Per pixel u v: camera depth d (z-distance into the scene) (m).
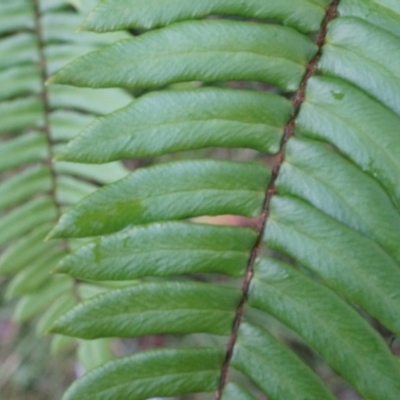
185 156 0.52
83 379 0.37
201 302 0.38
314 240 0.37
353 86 0.37
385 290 0.37
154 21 0.38
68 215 0.37
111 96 0.45
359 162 0.37
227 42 0.38
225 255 0.38
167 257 0.37
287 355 0.38
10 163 0.46
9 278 0.64
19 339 0.68
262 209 0.38
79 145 0.37
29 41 0.45
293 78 0.38
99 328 0.37
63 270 0.37
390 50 0.37
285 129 0.38
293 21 0.38
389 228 0.37
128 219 0.37
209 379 0.38
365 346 0.37
